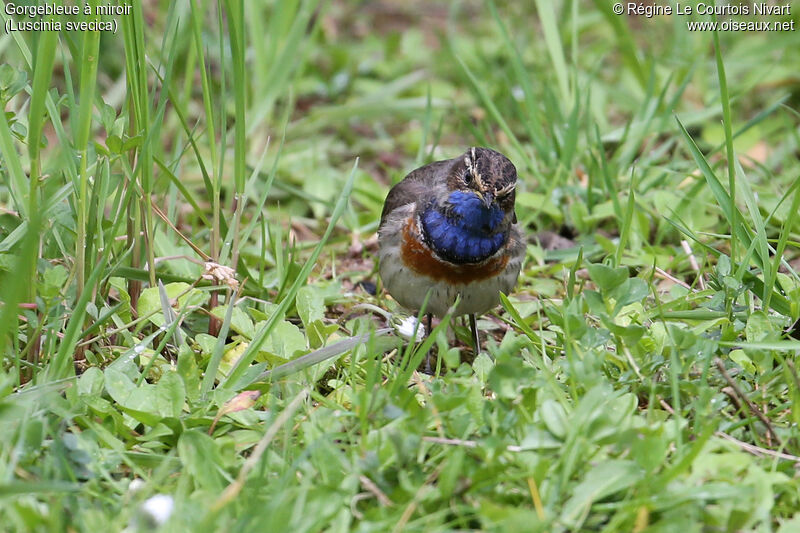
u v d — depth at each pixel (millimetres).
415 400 8781
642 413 9031
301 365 9445
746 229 11031
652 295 11805
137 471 7969
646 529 7133
